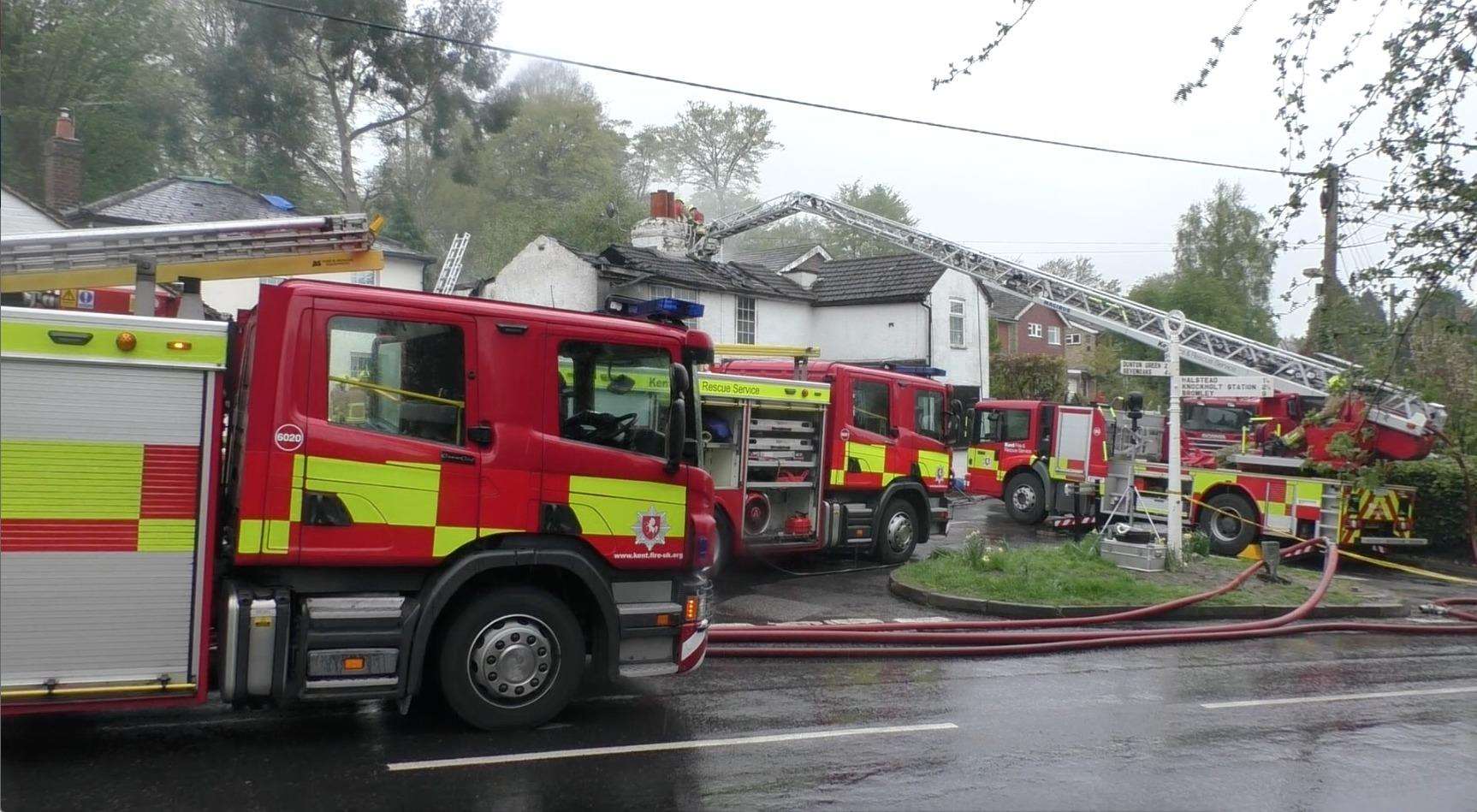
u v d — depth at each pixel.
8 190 16.31
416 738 6.23
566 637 6.52
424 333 6.21
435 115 37.31
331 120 39.00
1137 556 13.30
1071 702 7.92
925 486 15.14
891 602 11.88
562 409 6.61
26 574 5.24
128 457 5.43
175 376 5.54
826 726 6.89
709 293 26.94
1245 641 10.85
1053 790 5.82
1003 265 24.50
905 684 8.25
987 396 32.19
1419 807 5.82
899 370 16.89
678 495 6.94
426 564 6.14
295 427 5.80
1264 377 18.67
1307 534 16.41
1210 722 7.48
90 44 32.84
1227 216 40.78
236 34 34.62
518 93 38.66
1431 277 6.16
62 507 5.31
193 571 5.55
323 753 5.92
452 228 47.84
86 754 5.77
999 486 20.69
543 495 6.45
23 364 5.25
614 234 41.97
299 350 5.84
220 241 7.14
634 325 6.92
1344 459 9.91
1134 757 6.52
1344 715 7.83
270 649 5.68
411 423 6.14
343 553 5.89
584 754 6.07
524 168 51.66
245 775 5.50
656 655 6.89
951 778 5.94
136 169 34.09
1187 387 19.48
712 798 5.43
